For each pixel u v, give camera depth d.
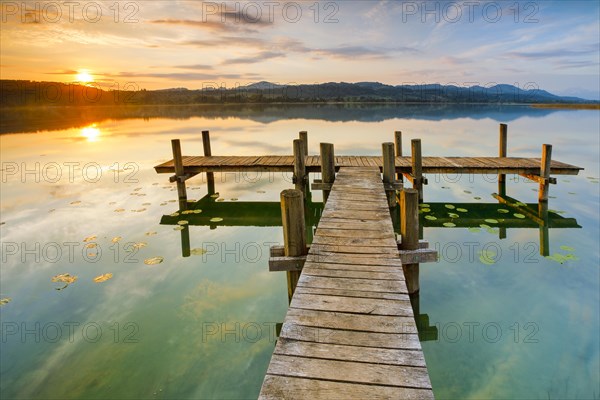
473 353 3.28
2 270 4.90
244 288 4.50
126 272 4.88
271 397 1.74
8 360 3.24
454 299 4.16
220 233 6.45
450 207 7.30
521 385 2.89
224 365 3.19
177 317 3.89
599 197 7.96
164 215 7.18
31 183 9.71
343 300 2.58
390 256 3.29
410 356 2.00
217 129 23.77
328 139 17.59
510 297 4.18
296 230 3.54
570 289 4.32
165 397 2.84
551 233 6.04
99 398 2.83
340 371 1.90
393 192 6.84
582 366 3.08
